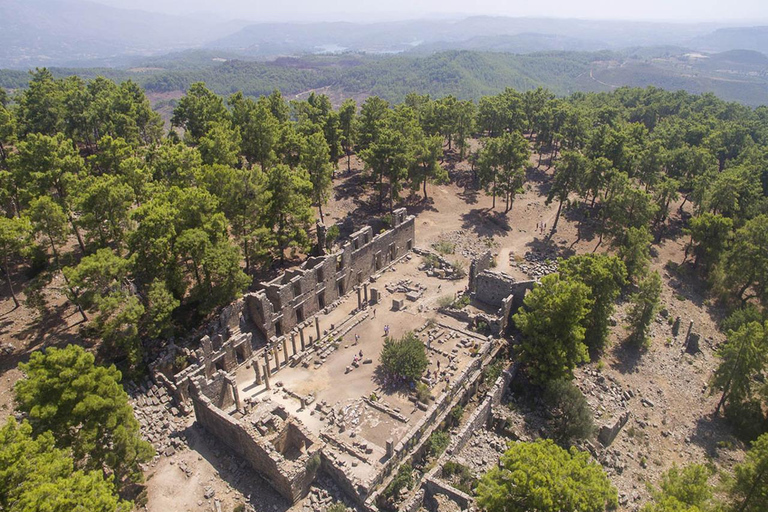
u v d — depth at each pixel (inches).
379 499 2148.1
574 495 1721.2
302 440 2356.1
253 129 4677.7
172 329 2760.8
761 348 2957.7
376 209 4985.2
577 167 4694.9
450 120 6028.5
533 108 7057.1
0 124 4138.8
